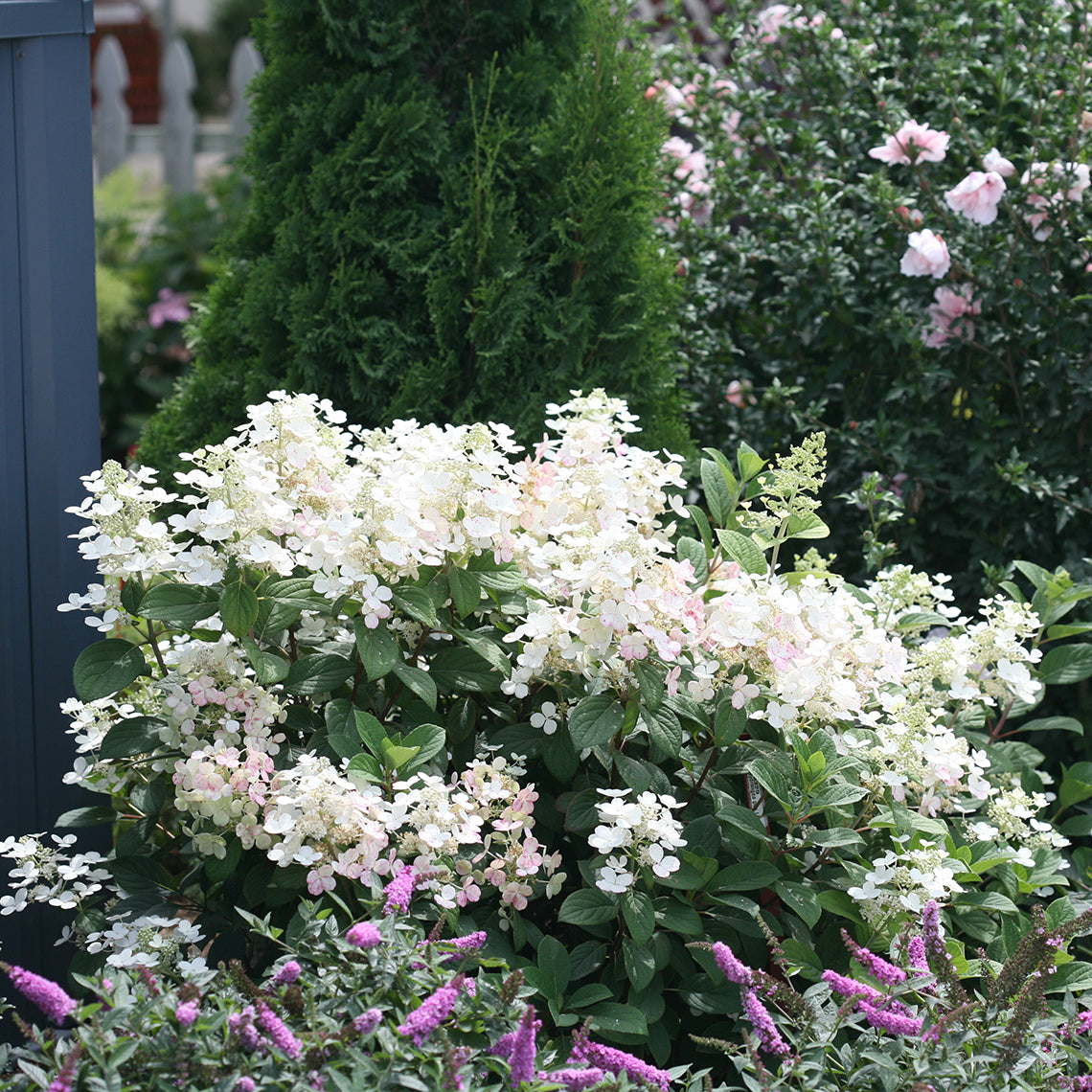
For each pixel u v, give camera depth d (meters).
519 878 1.81
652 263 2.89
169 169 8.29
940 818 2.29
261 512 1.80
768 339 3.51
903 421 3.18
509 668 1.90
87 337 2.34
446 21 2.88
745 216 3.79
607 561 1.73
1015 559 2.95
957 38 3.30
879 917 1.83
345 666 1.94
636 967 1.69
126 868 2.00
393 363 2.73
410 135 2.76
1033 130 3.08
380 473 1.97
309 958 1.51
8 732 2.34
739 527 2.21
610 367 2.82
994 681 2.27
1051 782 2.51
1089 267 3.03
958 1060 1.45
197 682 1.83
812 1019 1.47
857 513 3.30
